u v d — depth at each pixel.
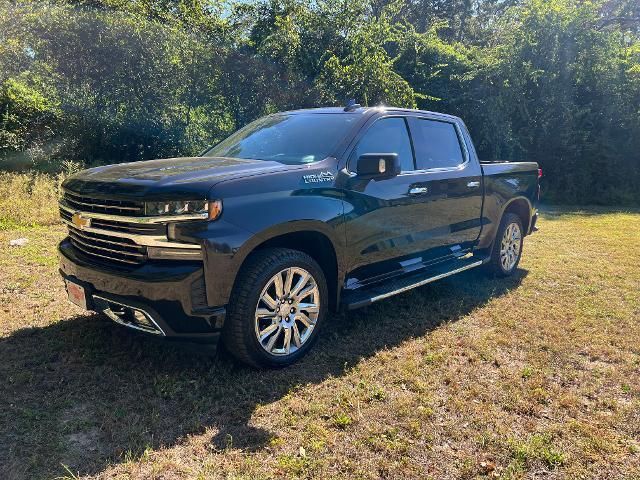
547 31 14.34
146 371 3.35
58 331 3.92
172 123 12.56
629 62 14.75
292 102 12.64
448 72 15.37
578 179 14.58
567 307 4.90
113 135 12.26
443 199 4.78
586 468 2.54
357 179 3.88
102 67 11.56
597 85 14.49
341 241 3.73
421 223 4.54
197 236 2.95
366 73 12.53
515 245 6.07
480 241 5.48
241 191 3.15
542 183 14.96
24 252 6.07
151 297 2.98
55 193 9.02
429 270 4.84
